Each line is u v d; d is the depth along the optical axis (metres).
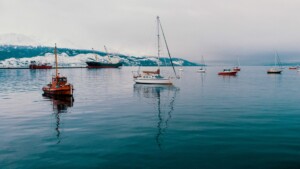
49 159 19.03
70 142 23.19
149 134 25.64
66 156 19.59
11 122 32.22
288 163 17.91
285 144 22.05
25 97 58.91
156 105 46.16
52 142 23.27
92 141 23.41
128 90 75.50
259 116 34.94
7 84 98.88
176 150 20.69
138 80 94.50
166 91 72.25
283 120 32.25
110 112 38.91
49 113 38.38
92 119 33.59
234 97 57.59
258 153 19.86
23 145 22.48
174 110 40.47
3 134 26.25
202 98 56.16
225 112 38.28
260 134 25.33
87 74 199.75
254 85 92.88
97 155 19.70
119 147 21.56
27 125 30.39
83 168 17.39
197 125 29.58
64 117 35.16
